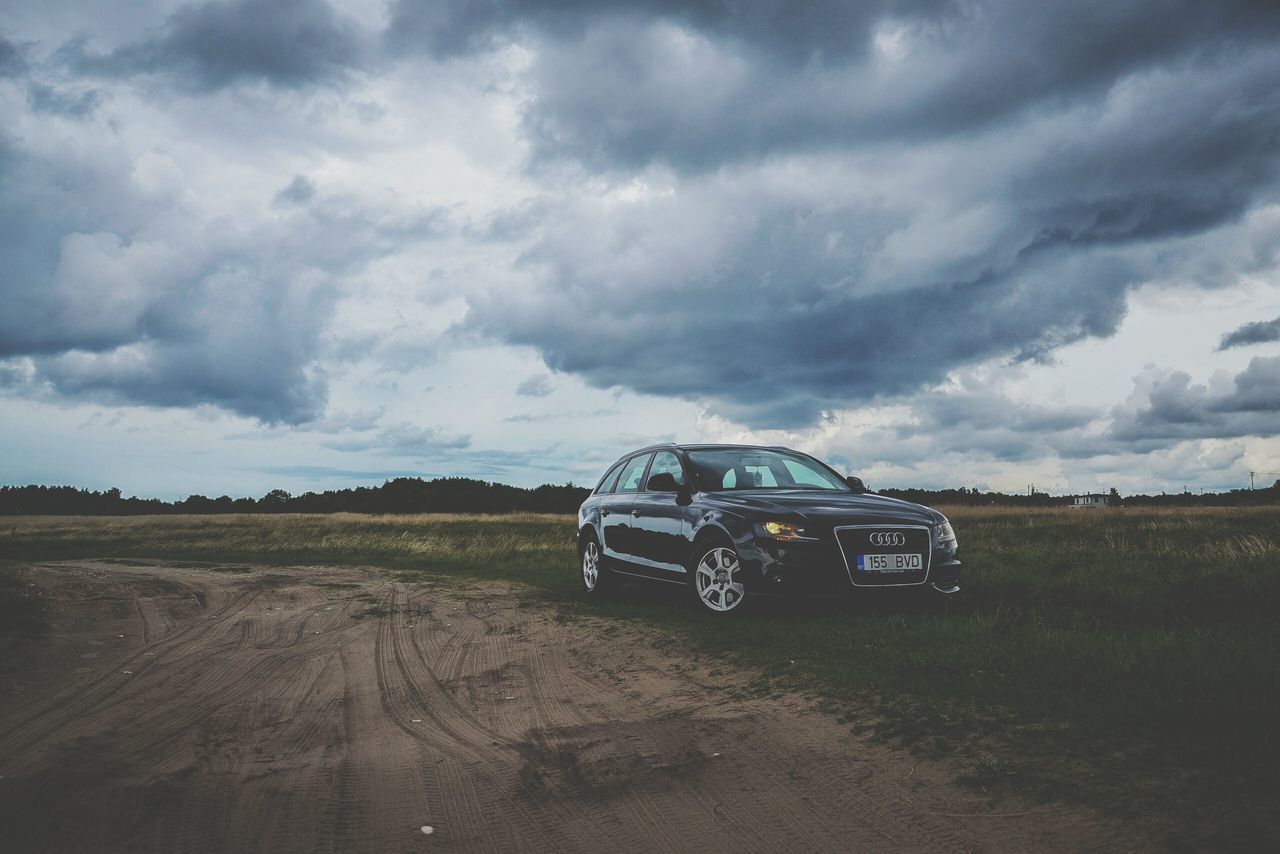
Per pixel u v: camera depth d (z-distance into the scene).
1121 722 3.58
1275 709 3.55
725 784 3.39
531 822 3.15
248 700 5.18
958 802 3.02
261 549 20.73
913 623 6.31
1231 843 2.48
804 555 6.65
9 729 4.51
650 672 5.46
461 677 5.72
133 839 3.03
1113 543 13.40
